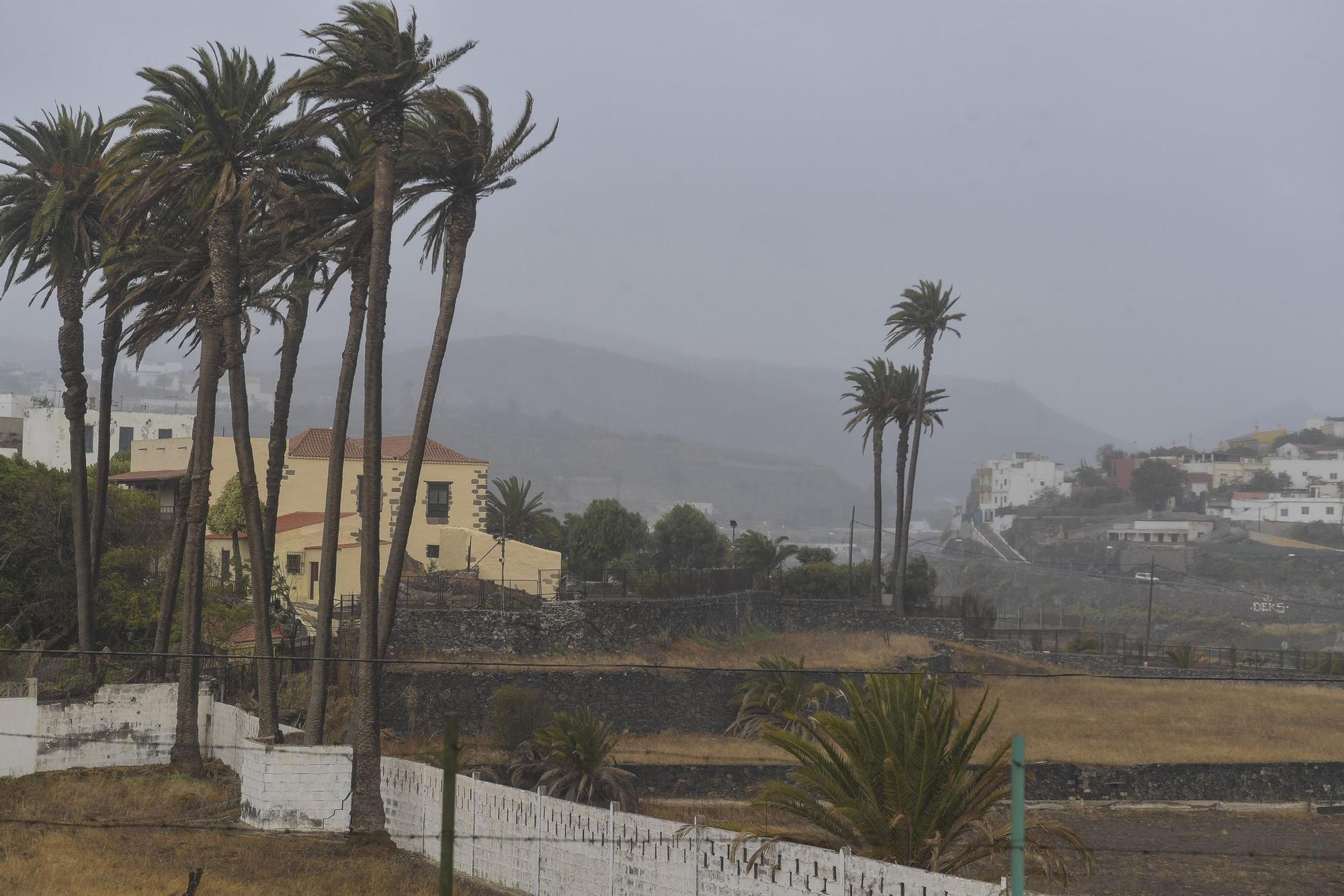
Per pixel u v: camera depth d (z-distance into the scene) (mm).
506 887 39094
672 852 33969
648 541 152750
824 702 76000
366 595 46562
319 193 51281
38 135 61750
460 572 84812
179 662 57844
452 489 97000
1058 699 90312
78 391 60594
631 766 57906
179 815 45375
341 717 58625
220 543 86312
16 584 67812
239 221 52406
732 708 75125
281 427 62062
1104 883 48375
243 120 51938
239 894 35000
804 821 51562
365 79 46219
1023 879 20812
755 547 128125
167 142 52531
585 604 75438
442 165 48938
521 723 59719
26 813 43625
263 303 58094
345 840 43906
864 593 124750
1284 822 61594
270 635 49750
